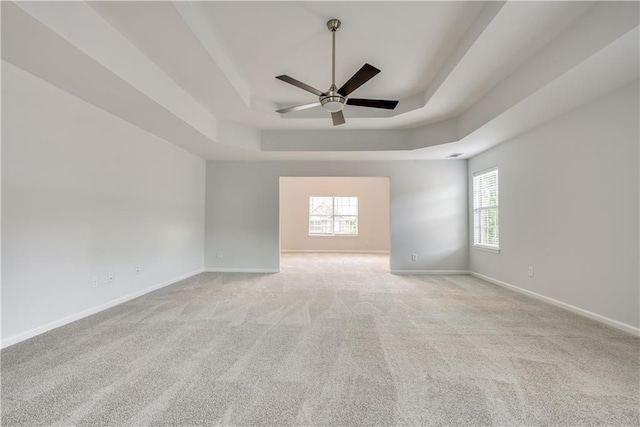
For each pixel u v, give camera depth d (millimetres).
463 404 1717
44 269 2750
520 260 4297
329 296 4145
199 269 5926
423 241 5992
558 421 1570
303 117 4676
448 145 4863
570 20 2375
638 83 2623
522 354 2342
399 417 1604
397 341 2598
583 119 3193
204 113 4250
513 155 4422
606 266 2953
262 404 1711
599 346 2475
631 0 1972
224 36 2857
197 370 2080
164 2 2166
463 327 2930
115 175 3639
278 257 6121
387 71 3527
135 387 1866
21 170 2553
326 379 1979
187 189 5418
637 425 1535
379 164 6070
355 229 10719
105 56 2406
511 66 3066
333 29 2666
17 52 2236
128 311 3412
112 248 3604
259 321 3094
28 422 1540
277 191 6129
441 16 2564
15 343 2484
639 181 2639
